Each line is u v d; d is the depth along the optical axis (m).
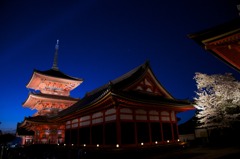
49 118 32.16
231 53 6.83
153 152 17.38
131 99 15.69
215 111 22.19
